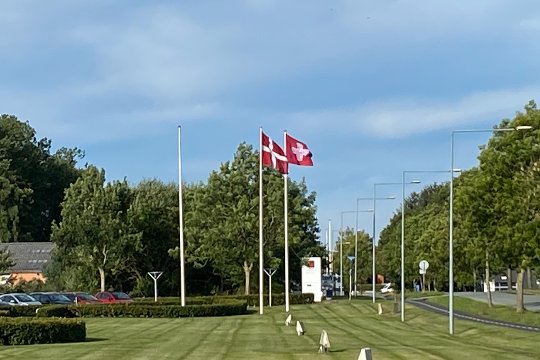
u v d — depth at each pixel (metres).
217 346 28.77
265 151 51.97
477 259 51.94
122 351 26.34
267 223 70.75
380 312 55.72
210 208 71.06
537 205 43.06
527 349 30.77
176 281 78.31
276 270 71.56
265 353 25.86
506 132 45.31
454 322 45.16
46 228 111.56
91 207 70.31
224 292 80.69
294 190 74.31
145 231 75.88
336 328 40.38
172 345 29.16
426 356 25.25
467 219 47.16
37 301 53.69
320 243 81.50
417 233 104.31
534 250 42.28
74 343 30.16
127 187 77.25
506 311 54.12
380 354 25.64
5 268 68.88
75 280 71.25
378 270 122.75
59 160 117.69
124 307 50.28
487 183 45.34
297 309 60.88
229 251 69.31
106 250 71.06
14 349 26.97
